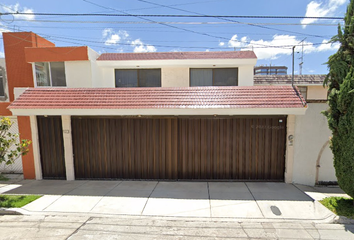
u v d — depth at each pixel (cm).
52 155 682
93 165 674
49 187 604
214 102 593
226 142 641
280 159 632
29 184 633
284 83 1202
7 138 732
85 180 668
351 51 445
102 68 1041
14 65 1083
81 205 484
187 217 429
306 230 380
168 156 655
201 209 461
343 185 449
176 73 1027
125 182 641
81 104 612
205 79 1031
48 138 679
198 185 606
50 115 650
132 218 427
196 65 1005
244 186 595
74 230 384
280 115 620
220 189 574
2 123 519
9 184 634
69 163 668
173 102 604
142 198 520
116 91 673
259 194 538
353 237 358
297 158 614
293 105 561
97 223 409
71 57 947
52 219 425
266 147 632
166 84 1032
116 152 667
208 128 642
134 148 662
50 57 956
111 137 665
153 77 1045
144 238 359
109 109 592
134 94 652
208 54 1087
